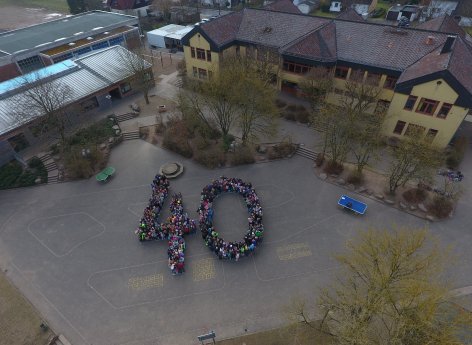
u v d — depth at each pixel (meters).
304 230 33.25
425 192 35.78
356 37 45.50
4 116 42.00
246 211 35.31
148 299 28.34
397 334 17.12
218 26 51.62
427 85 36.62
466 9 75.19
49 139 45.56
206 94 40.06
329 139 40.47
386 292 18.80
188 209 35.84
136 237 33.34
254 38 51.09
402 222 33.59
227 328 26.25
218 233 33.12
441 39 41.38
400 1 89.38
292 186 38.09
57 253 32.25
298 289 28.48
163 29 74.69
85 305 28.12
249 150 41.84
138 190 38.66
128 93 55.41
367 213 34.69
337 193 37.06
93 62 53.41
